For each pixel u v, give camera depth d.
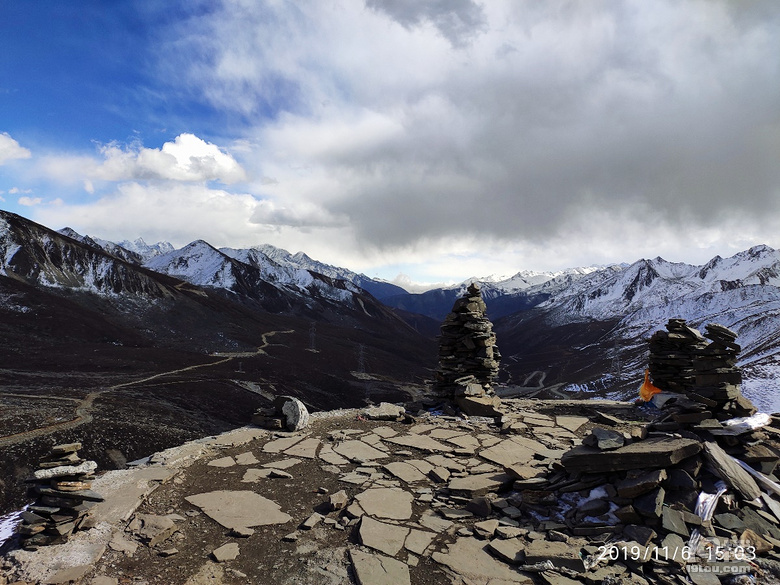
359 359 165.50
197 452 10.84
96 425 54.47
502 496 8.63
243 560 6.52
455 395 15.73
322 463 10.47
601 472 7.85
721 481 7.45
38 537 6.59
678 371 15.82
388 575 6.04
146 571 6.16
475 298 17.31
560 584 5.80
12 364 90.31
